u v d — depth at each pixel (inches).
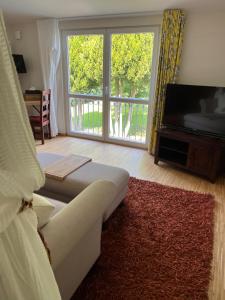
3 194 24.0
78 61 161.8
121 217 82.8
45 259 29.8
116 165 130.4
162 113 133.3
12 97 22.8
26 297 26.5
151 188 103.4
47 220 41.3
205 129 116.3
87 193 52.4
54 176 76.4
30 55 170.6
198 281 58.8
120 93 156.3
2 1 110.1
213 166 109.7
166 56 126.0
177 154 128.8
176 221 81.7
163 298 54.0
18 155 24.6
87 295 53.9
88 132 177.9
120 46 145.2
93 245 57.1
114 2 108.8
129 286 56.5
